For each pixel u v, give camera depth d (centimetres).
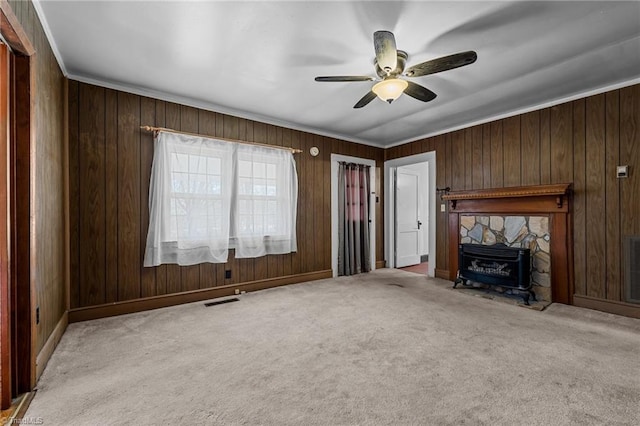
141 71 279
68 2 186
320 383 180
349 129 466
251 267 398
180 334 255
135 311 312
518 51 242
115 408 157
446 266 462
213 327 271
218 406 159
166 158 326
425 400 162
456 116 402
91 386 177
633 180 289
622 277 296
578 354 213
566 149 334
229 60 259
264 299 360
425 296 370
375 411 154
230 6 190
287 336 250
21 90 173
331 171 490
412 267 588
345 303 342
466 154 434
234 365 202
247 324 278
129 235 312
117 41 230
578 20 203
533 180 361
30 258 173
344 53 247
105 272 298
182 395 168
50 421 147
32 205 175
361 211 526
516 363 201
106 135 301
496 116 398
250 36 223
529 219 359
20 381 169
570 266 329
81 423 146
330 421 147
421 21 204
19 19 161
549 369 193
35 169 181
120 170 308
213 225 354
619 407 156
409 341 238
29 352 172
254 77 291
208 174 354
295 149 441
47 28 212
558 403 159
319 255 472
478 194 395
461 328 264
